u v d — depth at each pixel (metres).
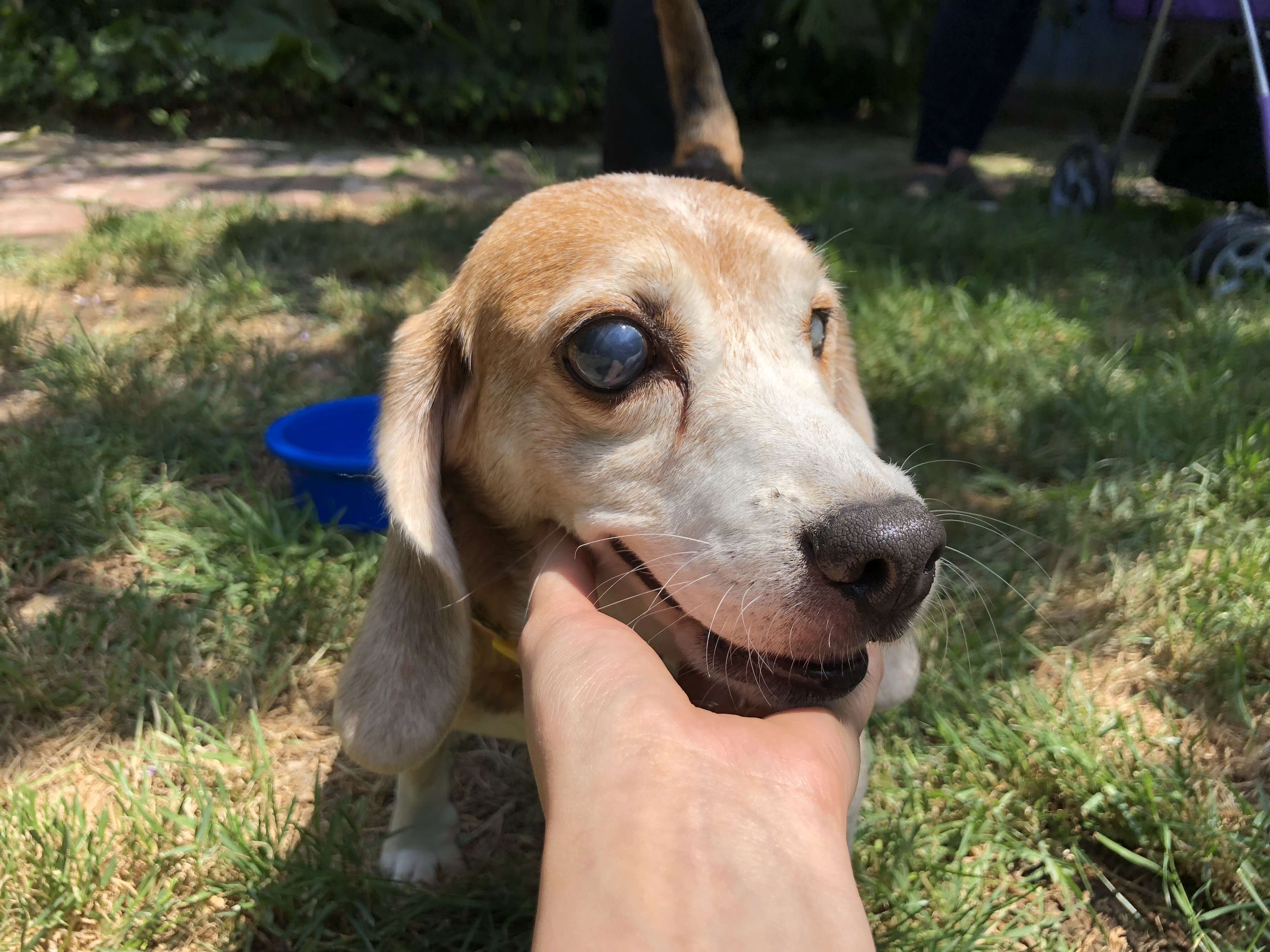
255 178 1.15
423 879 0.33
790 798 0.16
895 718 0.39
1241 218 0.75
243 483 0.54
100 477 0.51
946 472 0.53
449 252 0.84
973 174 1.09
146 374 0.62
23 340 0.67
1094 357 0.64
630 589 0.27
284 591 0.44
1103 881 0.33
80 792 0.36
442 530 0.28
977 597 0.44
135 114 1.39
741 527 0.24
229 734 0.38
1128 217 0.94
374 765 0.29
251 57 1.33
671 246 0.27
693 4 0.53
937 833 0.34
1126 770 0.35
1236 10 0.76
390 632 0.30
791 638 0.23
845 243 0.82
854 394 0.36
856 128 1.72
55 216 0.96
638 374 0.26
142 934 0.30
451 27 1.54
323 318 0.73
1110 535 0.48
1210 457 0.51
